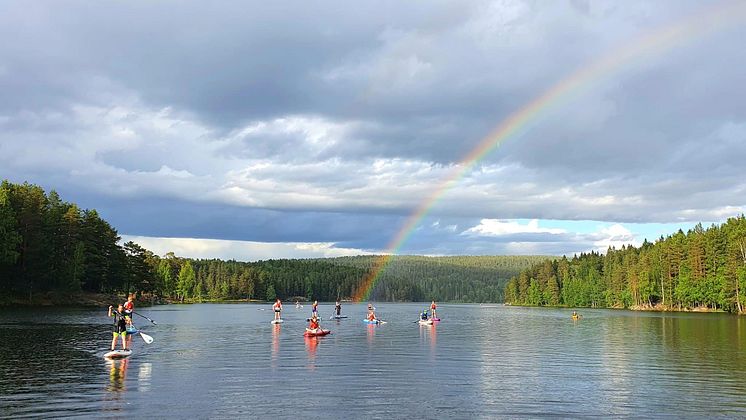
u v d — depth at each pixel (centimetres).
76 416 1838
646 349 4100
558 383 2561
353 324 7469
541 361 3347
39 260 10369
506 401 2164
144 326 6303
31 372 2684
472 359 3403
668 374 2853
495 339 4959
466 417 1914
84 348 3672
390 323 7838
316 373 2758
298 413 1930
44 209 11425
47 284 11038
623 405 2112
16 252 9444
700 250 14075
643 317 10581
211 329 5825
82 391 2236
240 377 2616
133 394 2194
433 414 1948
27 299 10388
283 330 5738
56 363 2991
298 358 3338
